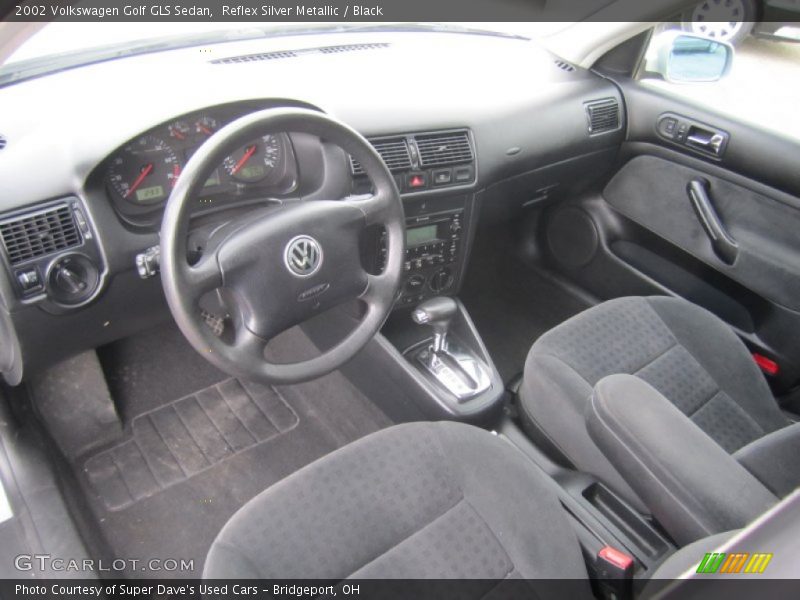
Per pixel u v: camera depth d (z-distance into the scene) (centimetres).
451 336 210
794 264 197
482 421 190
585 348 170
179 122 148
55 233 140
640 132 229
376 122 175
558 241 265
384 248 191
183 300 121
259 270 128
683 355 175
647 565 138
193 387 227
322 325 219
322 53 200
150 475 201
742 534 64
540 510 132
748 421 166
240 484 201
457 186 193
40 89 156
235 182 161
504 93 203
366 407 224
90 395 206
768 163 198
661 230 231
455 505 131
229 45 196
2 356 165
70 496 188
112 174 145
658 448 116
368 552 122
